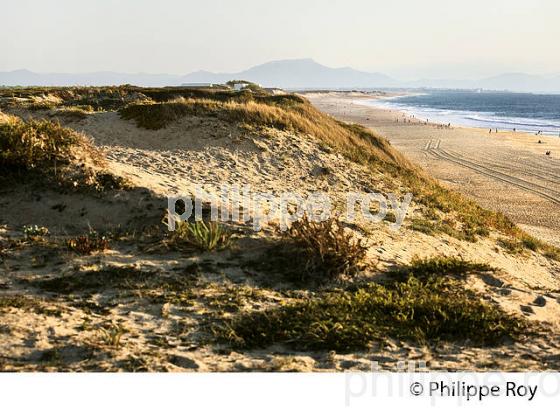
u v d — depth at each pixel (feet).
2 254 30.07
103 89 139.54
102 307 24.71
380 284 30.76
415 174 84.38
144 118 75.61
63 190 38.93
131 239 33.81
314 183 60.90
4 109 92.89
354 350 22.39
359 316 25.05
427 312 26.02
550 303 30.19
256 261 31.96
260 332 23.17
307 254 31.60
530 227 78.48
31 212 37.01
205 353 21.13
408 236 45.50
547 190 104.12
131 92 137.69
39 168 40.22
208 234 33.50
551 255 57.16
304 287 29.48
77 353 19.83
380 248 38.86
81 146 44.24
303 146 72.13
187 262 30.86
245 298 26.99
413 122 286.25
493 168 129.80
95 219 36.68
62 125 76.69
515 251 53.36
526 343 24.14
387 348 22.72
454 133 222.69
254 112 79.46
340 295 28.32
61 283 26.94
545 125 330.75
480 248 49.67
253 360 20.84
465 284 32.07
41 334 20.86
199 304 25.90
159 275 28.86
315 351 22.21
